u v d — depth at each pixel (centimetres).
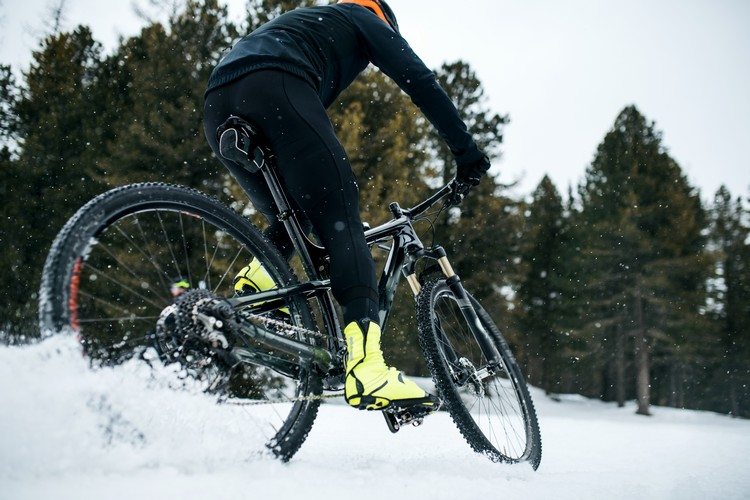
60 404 112
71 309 123
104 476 110
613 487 150
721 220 3017
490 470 177
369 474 143
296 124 163
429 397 168
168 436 126
